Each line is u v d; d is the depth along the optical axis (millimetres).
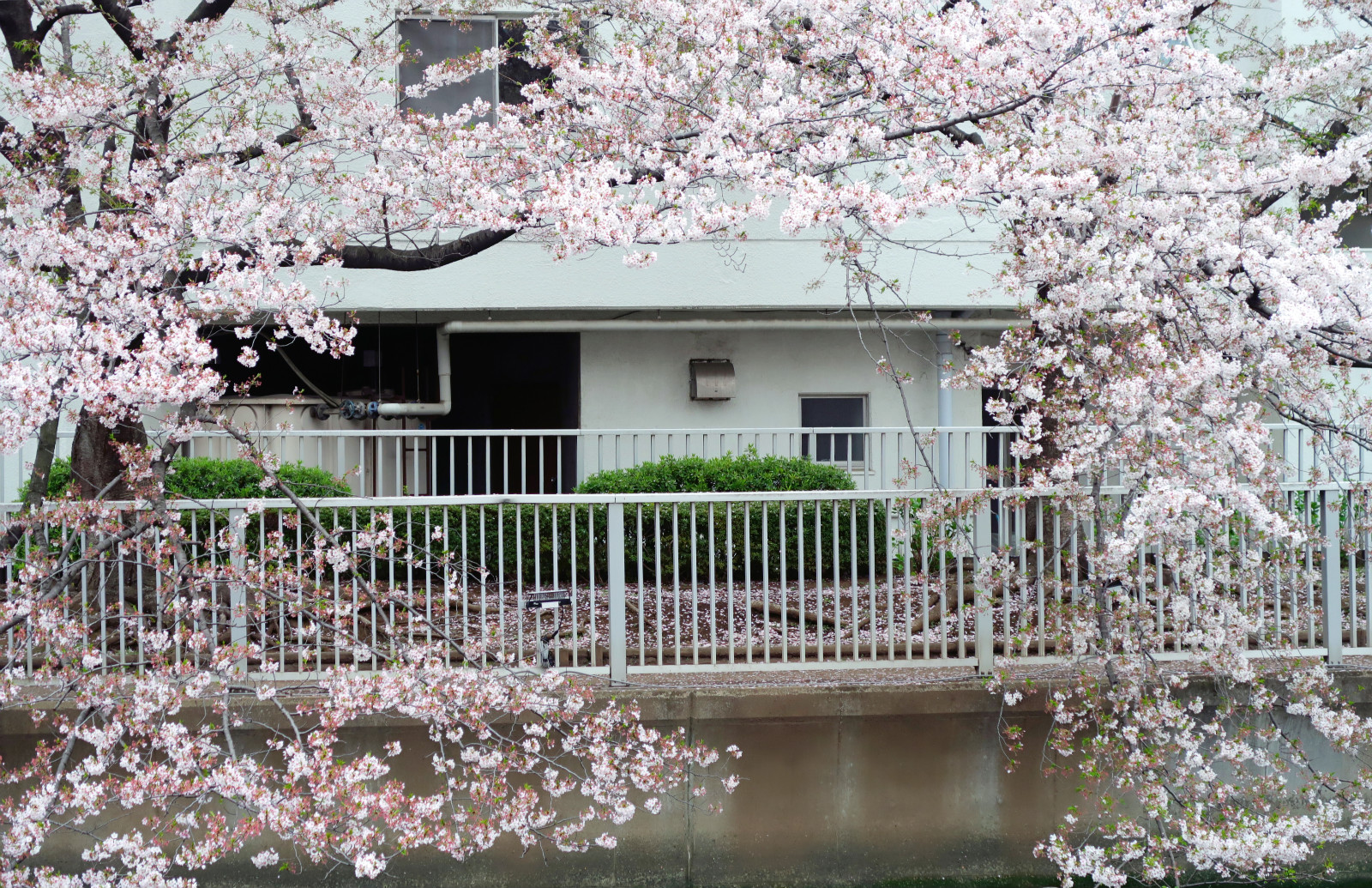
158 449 4828
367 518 6320
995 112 5457
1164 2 5598
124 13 6641
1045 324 5156
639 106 5980
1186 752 5195
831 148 5250
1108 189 5340
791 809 5629
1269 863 4918
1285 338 4996
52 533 6012
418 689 4547
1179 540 5348
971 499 5602
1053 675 5914
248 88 6660
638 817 5543
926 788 5684
